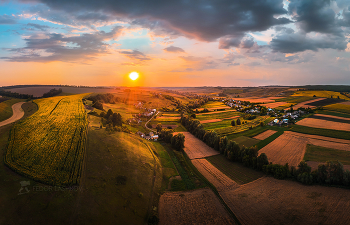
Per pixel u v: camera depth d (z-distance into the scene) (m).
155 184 52.19
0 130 64.31
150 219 38.84
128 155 60.94
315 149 76.50
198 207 44.56
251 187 52.81
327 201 43.66
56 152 49.19
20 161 42.16
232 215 41.91
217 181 56.91
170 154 78.81
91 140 63.56
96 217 34.12
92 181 42.72
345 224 36.91
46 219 30.06
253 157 64.88
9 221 27.64
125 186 45.47
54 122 73.50
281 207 43.28
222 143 81.25
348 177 48.34
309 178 51.19
